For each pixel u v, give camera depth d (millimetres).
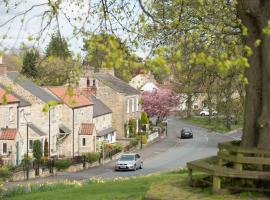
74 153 53812
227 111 29719
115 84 71688
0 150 41938
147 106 84750
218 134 78062
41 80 18000
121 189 15961
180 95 32250
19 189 19609
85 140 54594
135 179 19312
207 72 22297
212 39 16547
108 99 69688
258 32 11812
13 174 35781
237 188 11516
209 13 17469
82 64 10406
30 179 37250
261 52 12023
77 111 54469
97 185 18266
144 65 7973
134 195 13930
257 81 12227
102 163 50188
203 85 24734
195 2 15227
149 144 67312
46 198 15523
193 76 22641
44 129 49219
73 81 10062
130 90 73438
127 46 10430
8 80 47875
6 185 31156
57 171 43031
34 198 15961
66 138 53031
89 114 58625
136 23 11758
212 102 29281
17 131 43000
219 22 17406
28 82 51281
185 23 16516
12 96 45438
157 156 54688
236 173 11195
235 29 18656
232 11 17469
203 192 11805
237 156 11594
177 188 12367
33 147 44344
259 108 12266
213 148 60906
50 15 10469
